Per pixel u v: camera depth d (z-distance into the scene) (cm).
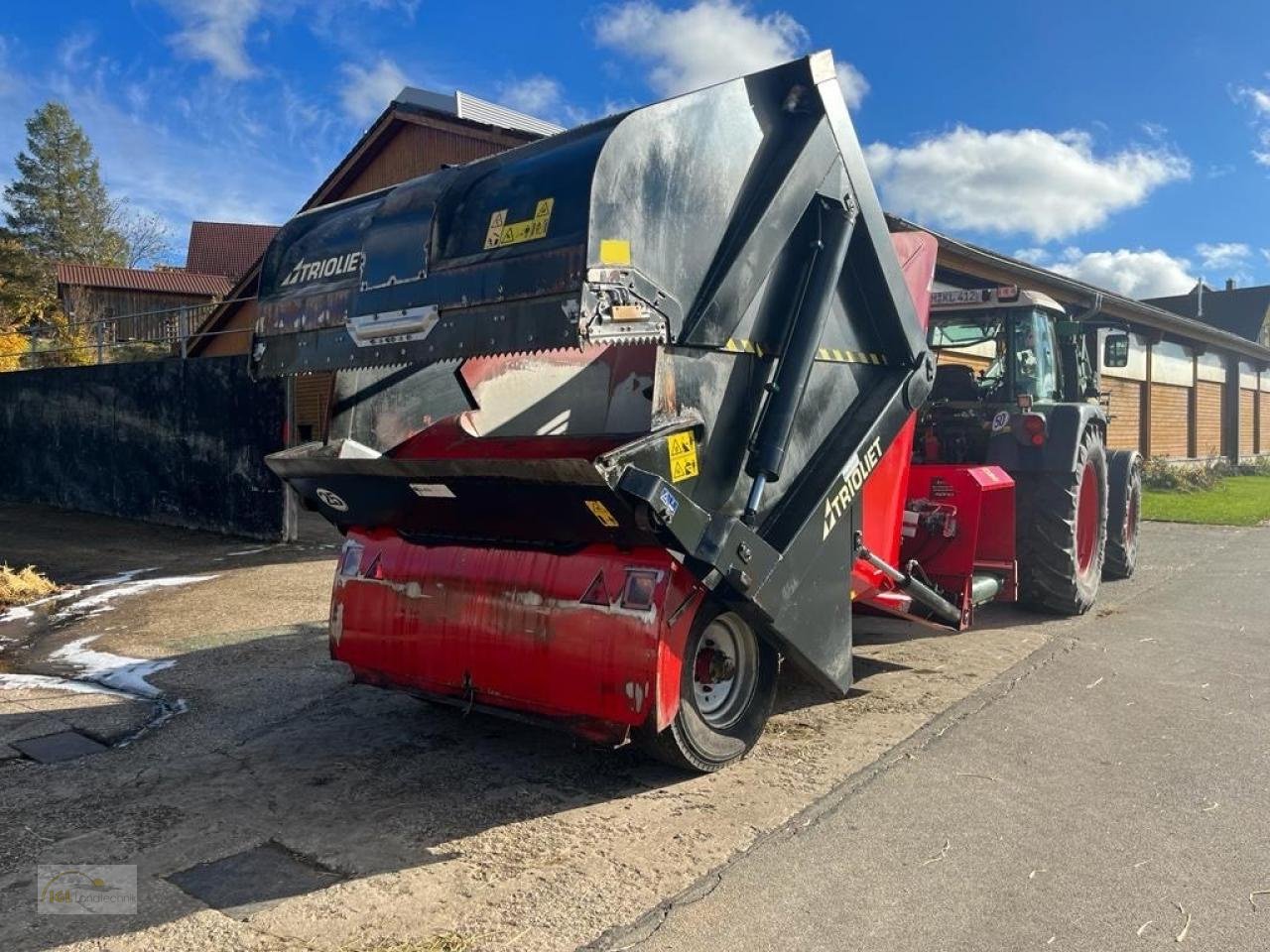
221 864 315
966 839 330
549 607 364
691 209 337
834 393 418
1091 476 716
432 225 342
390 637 412
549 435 425
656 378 331
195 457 1191
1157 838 331
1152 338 2022
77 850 326
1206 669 543
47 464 1479
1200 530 1216
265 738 440
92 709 486
